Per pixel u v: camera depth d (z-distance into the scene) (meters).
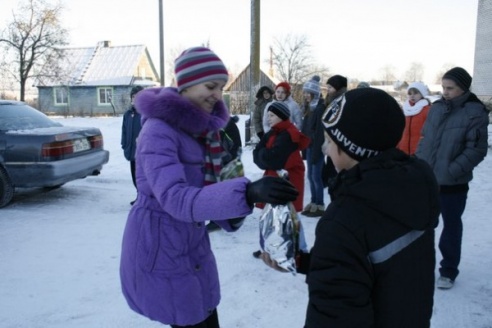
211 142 1.94
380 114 1.39
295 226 1.54
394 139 1.42
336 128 1.45
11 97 34.47
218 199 1.56
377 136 1.39
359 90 1.45
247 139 11.91
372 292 1.36
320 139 5.44
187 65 1.86
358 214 1.32
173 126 1.82
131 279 1.91
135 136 6.30
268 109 4.21
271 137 4.20
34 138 5.89
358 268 1.30
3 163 5.95
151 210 1.87
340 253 1.30
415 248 1.39
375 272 1.34
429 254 1.46
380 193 1.30
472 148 3.37
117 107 38.81
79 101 39.44
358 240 1.30
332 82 5.20
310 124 5.64
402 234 1.35
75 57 40.97
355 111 1.40
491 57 22.70
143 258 1.86
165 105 1.77
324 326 1.31
